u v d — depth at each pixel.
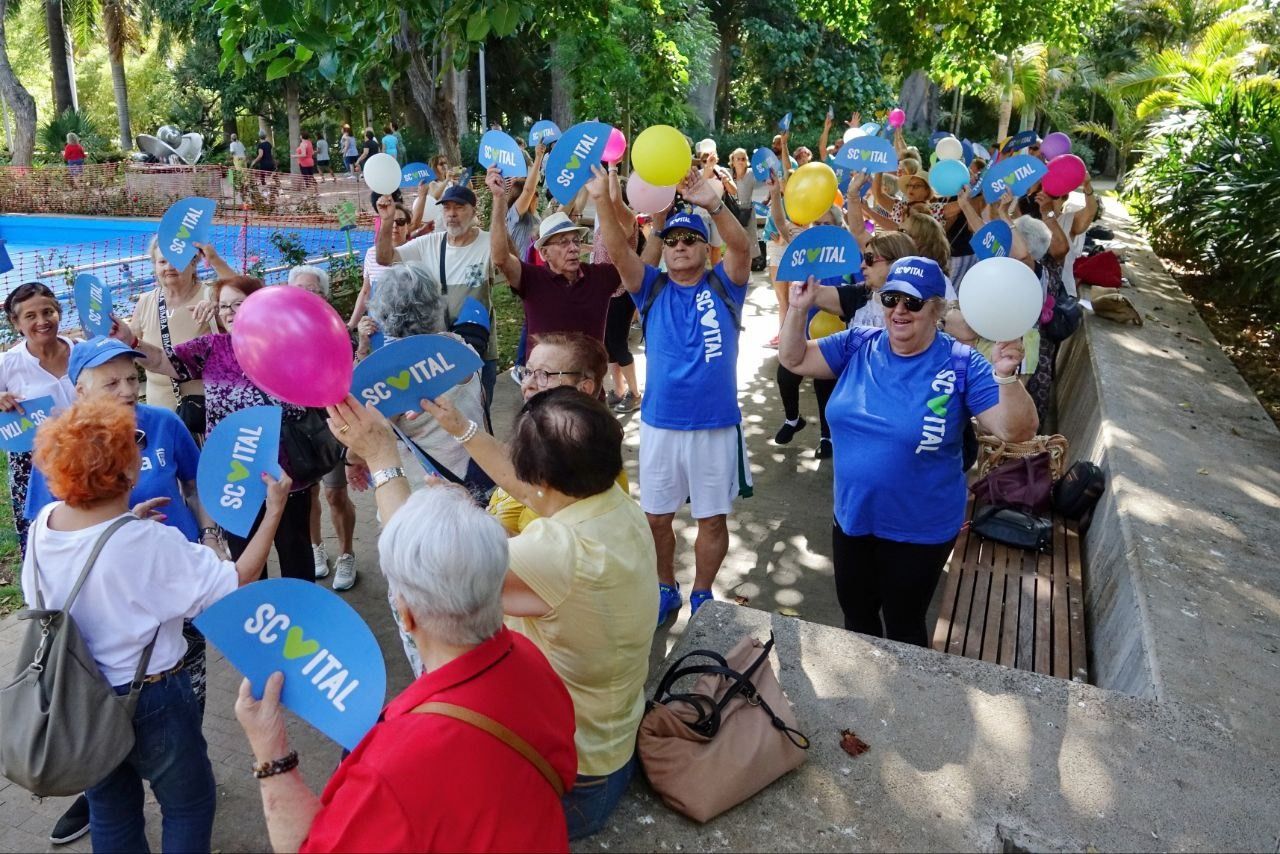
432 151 23.16
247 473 2.32
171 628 2.32
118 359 2.94
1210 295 10.38
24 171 20.72
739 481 4.22
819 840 2.22
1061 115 32.12
